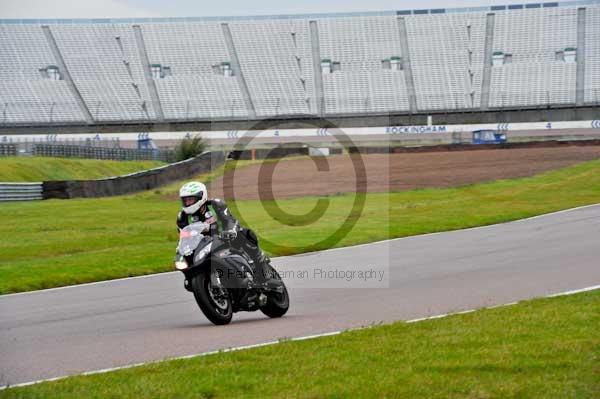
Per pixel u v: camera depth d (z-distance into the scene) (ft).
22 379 82.89
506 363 77.20
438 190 439.22
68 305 145.18
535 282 142.61
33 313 136.98
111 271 192.54
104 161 643.45
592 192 384.06
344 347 89.15
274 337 101.19
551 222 267.18
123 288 166.81
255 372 77.82
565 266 161.58
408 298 133.18
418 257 194.39
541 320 100.53
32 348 101.81
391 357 82.64
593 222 256.11
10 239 295.89
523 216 296.10
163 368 80.94
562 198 363.15
